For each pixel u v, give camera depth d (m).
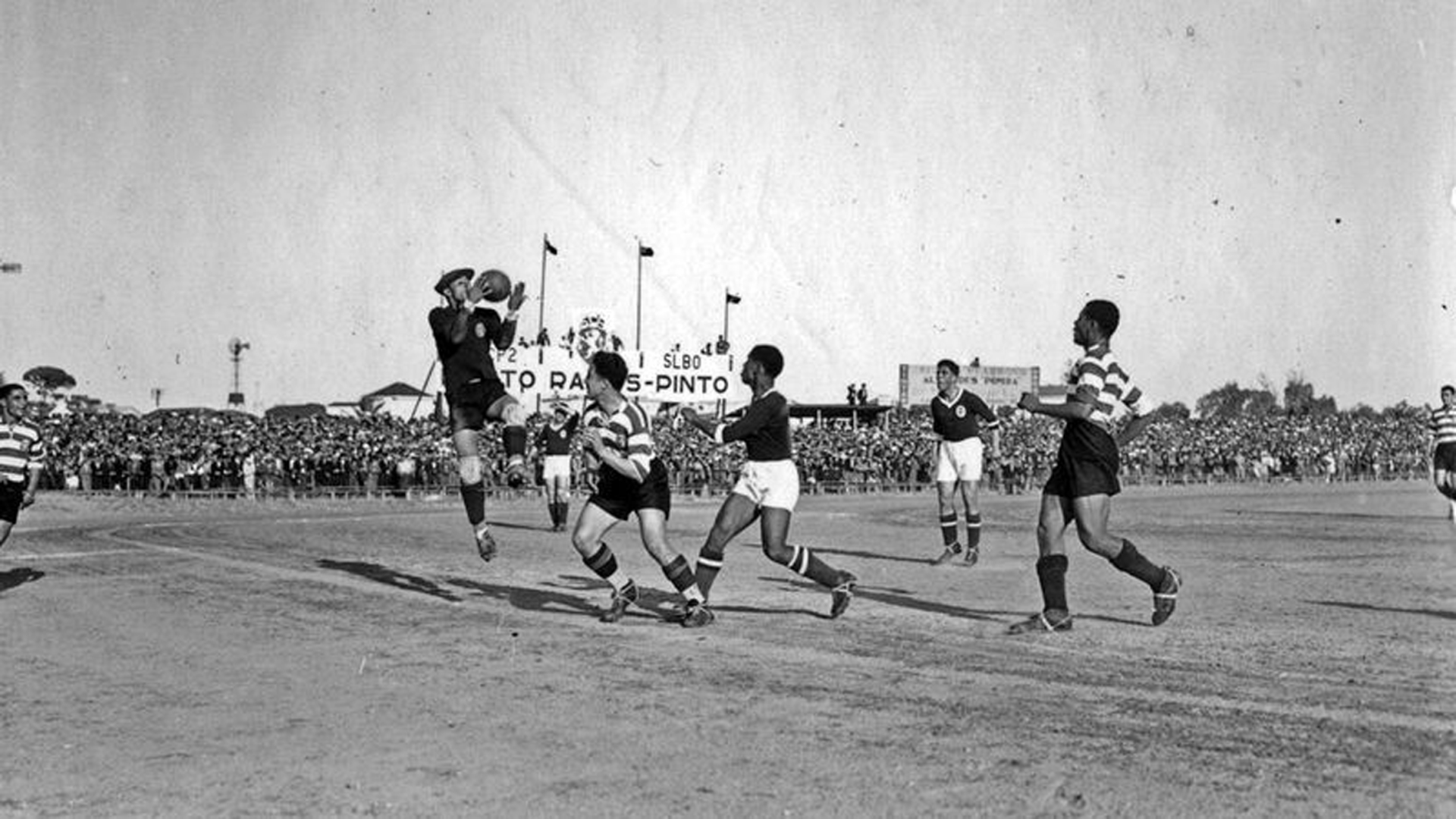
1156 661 7.25
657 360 31.77
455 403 9.98
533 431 38.41
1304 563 13.91
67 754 5.20
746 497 8.84
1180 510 28.91
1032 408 8.24
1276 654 7.46
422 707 6.07
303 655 7.53
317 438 38.06
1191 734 5.46
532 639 8.12
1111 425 8.36
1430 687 6.49
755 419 8.71
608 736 5.47
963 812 4.36
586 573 12.42
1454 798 4.52
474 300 9.96
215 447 35.38
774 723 5.69
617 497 8.78
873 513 28.09
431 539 17.38
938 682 6.62
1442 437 20.31
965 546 16.42
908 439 52.06
